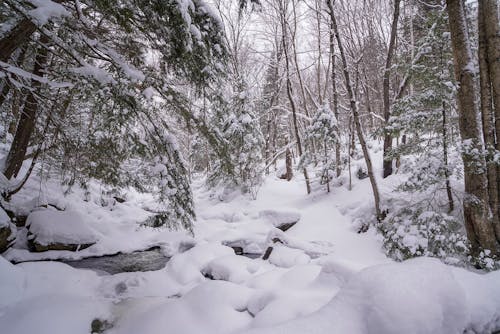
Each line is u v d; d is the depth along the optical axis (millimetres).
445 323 2111
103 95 4316
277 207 11383
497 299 2621
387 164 10906
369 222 8680
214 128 5730
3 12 3398
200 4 4562
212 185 14242
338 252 7492
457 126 6867
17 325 3279
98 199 12047
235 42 17312
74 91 4527
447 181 6832
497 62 5578
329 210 10414
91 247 8156
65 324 3414
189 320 3475
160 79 4797
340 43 9422
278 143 25922
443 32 6676
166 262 7750
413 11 15312
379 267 2443
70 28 3480
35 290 4422
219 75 5312
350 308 2205
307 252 7453
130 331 3506
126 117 4762
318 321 2113
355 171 12414
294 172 17750
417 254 5809
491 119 5727
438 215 5891
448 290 2211
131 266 7375
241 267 5801
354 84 15211
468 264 5453
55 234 7703
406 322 1932
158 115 5297
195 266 6438
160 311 3730
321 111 11938
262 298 3604
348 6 16719
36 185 9961
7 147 10938
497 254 5344
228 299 3779
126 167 8320
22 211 8219
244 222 10688
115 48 4758
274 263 6668
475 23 7793
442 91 6477
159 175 5234
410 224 6484
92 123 6309
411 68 7109
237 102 13258
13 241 7184
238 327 3238
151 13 3789
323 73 23156
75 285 5070
